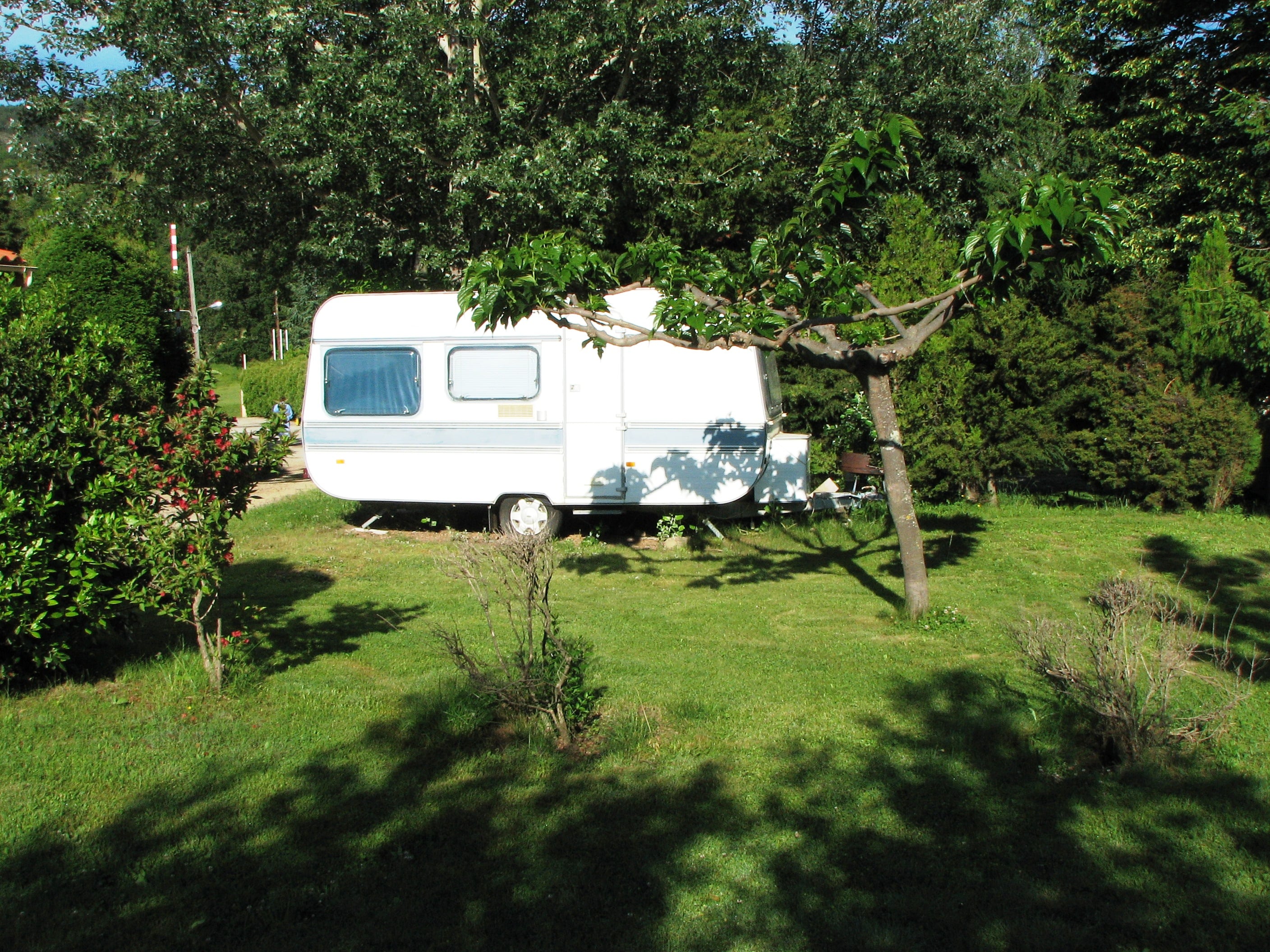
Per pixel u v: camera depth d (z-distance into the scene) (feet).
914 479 38.06
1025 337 36.94
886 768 14.82
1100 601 22.04
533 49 49.11
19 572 16.48
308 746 15.80
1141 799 13.67
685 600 26.09
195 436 17.42
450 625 23.43
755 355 33.68
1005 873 11.96
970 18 57.62
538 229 47.70
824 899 11.46
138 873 12.00
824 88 55.26
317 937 10.78
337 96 45.68
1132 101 52.90
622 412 33.88
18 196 58.18
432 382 34.91
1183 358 36.24
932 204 56.85
